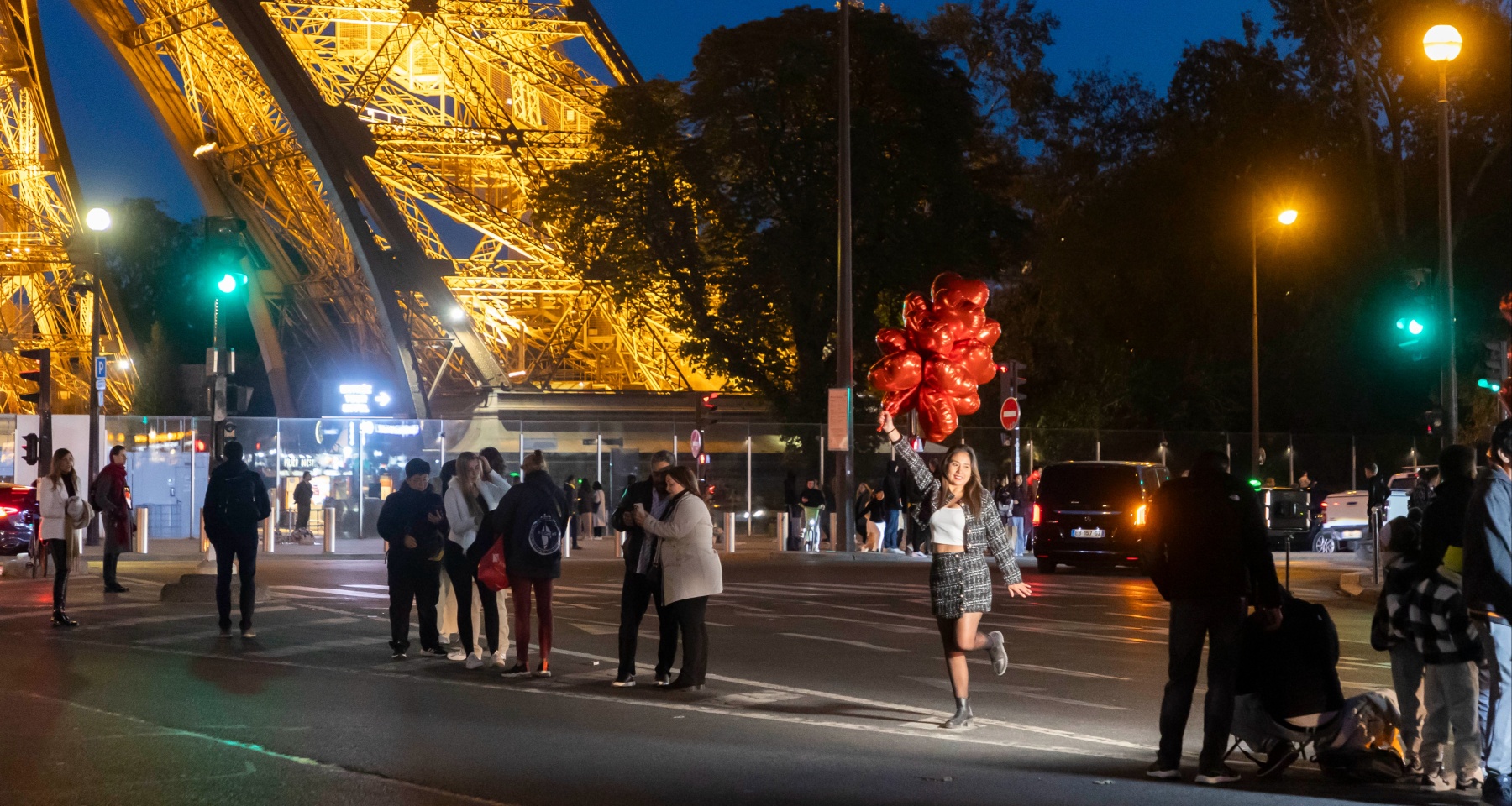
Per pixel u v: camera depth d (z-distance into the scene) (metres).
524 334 67.25
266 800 7.80
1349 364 51.12
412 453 40.84
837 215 42.97
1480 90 48.53
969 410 16.28
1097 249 52.03
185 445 39.53
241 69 66.00
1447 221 25.31
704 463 42.47
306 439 39.91
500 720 10.64
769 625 17.61
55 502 17.03
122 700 11.38
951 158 44.78
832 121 43.38
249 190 67.25
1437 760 8.62
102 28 64.81
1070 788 8.38
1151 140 57.41
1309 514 37.75
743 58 44.19
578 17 67.25
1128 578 27.50
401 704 11.41
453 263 64.94
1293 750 8.76
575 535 36.84
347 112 62.19
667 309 48.47
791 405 45.50
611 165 45.09
